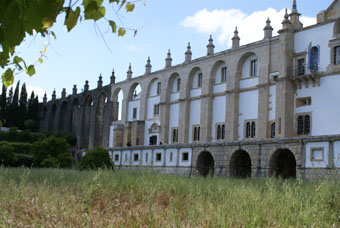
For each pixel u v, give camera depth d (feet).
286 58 166.91
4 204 49.80
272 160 144.15
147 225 39.96
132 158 222.69
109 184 65.41
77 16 17.90
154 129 252.01
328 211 45.85
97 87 325.42
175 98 239.09
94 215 44.68
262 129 176.76
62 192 63.72
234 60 196.24
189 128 223.51
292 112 164.96
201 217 42.32
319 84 156.25
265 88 177.47
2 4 18.01
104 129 300.40
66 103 382.83
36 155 217.97
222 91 204.64
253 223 36.40
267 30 183.42
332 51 153.89
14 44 19.17
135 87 285.84
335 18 153.79
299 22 173.17
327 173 67.21
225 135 195.83
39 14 17.34
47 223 40.40
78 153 299.17
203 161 181.37
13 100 401.90
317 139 126.72
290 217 40.75
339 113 148.77
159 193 63.72
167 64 248.73
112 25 19.72
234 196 53.93
